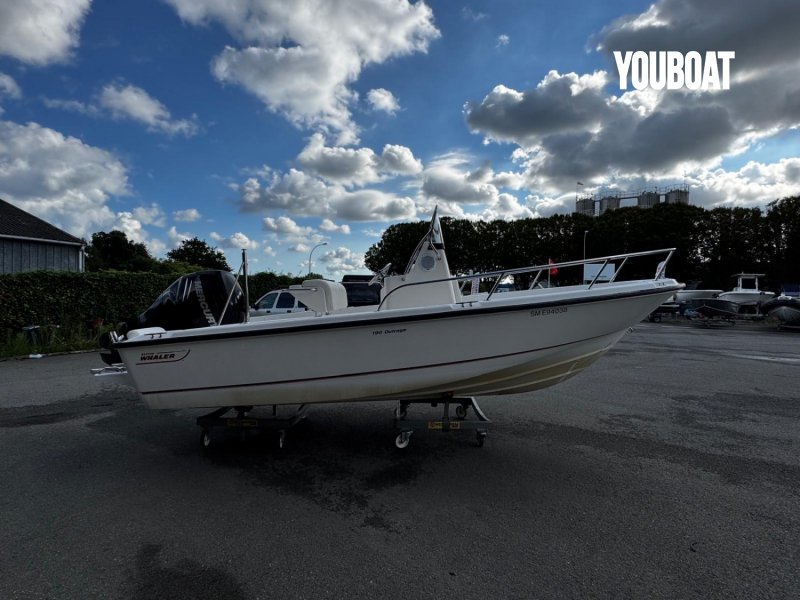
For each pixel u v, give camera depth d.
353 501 2.84
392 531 2.47
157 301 3.98
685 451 3.65
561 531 2.46
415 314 3.16
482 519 2.60
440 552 2.26
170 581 2.04
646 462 3.43
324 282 4.35
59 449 3.83
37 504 2.82
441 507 2.75
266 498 2.89
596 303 3.28
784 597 1.91
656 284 3.45
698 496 2.86
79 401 5.50
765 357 8.76
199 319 3.89
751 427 4.25
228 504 2.81
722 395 5.54
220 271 4.11
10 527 2.53
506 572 2.09
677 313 22.69
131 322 3.93
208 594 1.95
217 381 3.43
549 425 4.34
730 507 2.71
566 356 3.44
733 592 1.94
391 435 4.14
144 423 4.58
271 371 3.37
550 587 1.98
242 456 3.66
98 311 10.98
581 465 3.39
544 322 3.26
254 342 3.32
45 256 16.41
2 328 9.42
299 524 2.56
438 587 1.99
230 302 4.02
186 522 2.59
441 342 3.26
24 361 8.71
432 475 3.24
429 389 3.42
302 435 4.15
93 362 8.54
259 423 3.72
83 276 10.74
